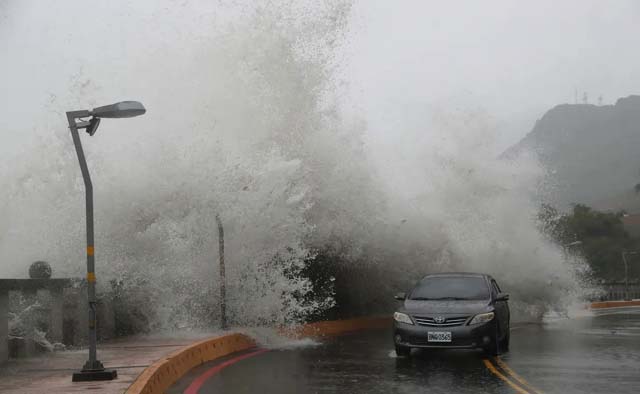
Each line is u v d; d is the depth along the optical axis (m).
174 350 21.59
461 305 23.64
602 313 56.72
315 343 28.89
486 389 17.27
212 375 19.72
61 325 22.52
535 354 24.58
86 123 17.72
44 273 23.25
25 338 20.83
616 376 19.28
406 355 24.00
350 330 36.69
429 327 23.03
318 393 16.86
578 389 17.17
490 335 23.11
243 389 17.41
